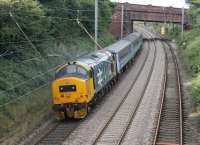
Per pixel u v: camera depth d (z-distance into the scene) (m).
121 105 34.38
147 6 104.56
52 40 45.47
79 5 57.56
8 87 29.66
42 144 24.38
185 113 31.45
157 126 26.92
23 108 29.50
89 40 62.44
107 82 38.53
